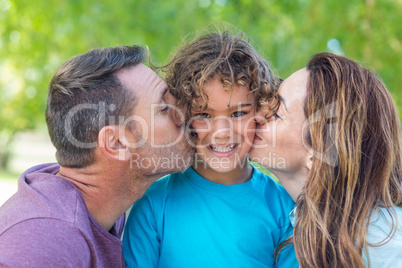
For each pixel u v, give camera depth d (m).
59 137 1.23
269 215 1.44
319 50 3.57
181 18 3.77
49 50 4.60
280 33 3.80
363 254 1.23
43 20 4.14
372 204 1.26
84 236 1.09
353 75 1.33
